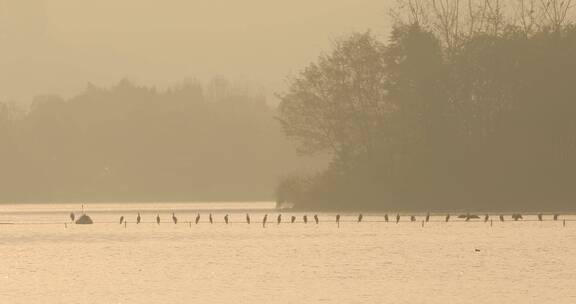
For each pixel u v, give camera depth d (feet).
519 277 315.17
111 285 311.68
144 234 515.50
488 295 281.95
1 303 280.92
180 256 391.65
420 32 629.92
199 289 300.40
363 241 441.27
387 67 627.46
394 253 388.57
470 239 440.04
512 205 623.36
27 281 322.96
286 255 387.75
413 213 629.92
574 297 277.23
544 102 616.39
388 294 286.25
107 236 505.25
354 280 313.94
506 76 622.13
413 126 630.74
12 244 458.50
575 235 451.12
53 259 387.96
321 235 478.59
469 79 627.05
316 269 342.64
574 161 626.23
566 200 618.44
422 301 274.57
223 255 392.27
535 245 408.26
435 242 429.38
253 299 280.92
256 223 586.45
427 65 626.64
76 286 310.45
